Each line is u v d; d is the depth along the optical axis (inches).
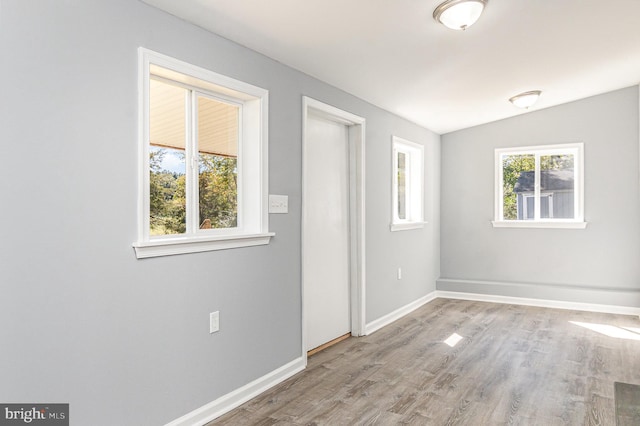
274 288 113.7
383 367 125.3
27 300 64.1
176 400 86.7
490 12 100.7
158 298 83.2
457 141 230.5
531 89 171.2
